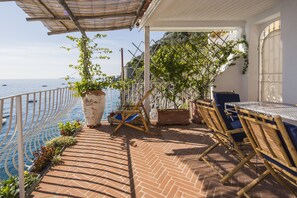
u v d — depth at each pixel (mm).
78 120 6793
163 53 7637
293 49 5094
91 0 4102
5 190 2777
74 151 4504
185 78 7723
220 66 7707
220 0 5262
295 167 2051
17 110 2697
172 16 6566
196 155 4223
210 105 3367
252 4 5711
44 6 4262
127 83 7812
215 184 3096
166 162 3896
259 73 7309
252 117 2369
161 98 7906
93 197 2816
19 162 2719
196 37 7816
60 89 5508
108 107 7984
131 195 2850
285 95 5383
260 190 2904
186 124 6754
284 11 5348
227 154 4207
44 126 4672
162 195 2840
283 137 1939
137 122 6637
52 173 3506
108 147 4754
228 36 8602
